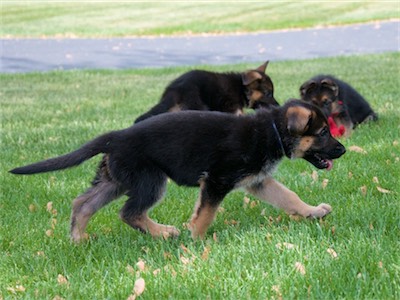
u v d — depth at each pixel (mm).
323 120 5648
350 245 4645
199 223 5391
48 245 5328
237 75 9617
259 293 4047
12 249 5305
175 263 4664
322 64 16719
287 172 7082
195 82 9227
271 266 4477
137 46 22984
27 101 13188
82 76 16656
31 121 10898
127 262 4824
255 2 36156
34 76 16859
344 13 29359
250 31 26078
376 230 4988
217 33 25844
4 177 7422
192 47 22375
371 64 16234
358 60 17125
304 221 5465
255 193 5746
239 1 37250
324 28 25984
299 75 14922
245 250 4727
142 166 5363
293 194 5672
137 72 17094
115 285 4348
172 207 6246
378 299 3904
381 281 4078
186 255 4801
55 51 22172
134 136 5391
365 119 9422
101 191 5469
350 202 5906
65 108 12188
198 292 4141
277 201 5688
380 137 8281
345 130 8781
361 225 5219
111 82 15562
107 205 5977
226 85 9430
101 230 5727
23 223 5883
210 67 16984
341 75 14484
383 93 11859
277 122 5512
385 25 25828
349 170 6891
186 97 9117
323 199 6125
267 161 5496
